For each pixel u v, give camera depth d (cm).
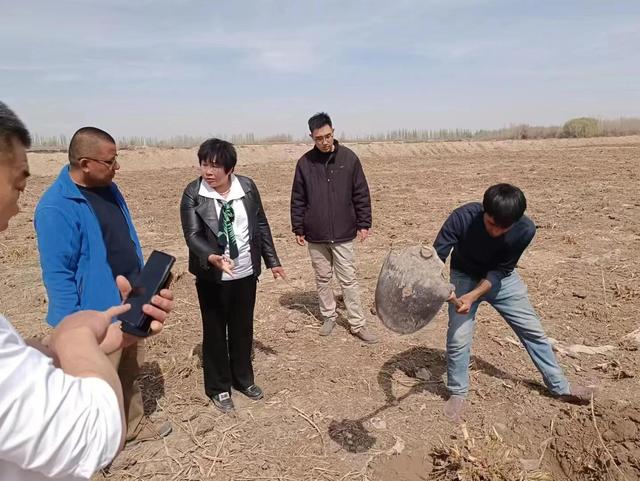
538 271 699
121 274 317
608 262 732
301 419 373
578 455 337
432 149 3897
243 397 402
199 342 505
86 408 103
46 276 289
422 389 411
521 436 355
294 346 491
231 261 355
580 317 542
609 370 429
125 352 324
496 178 1827
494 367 441
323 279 508
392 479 319
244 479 314
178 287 667
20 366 97
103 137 296
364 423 367
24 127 127
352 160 482
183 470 323
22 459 97
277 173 2292
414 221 1076
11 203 127
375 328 532
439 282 272
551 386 384
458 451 323
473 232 336
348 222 482
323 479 315
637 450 330
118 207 327
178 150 3052
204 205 357
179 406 392
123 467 325
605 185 1495
